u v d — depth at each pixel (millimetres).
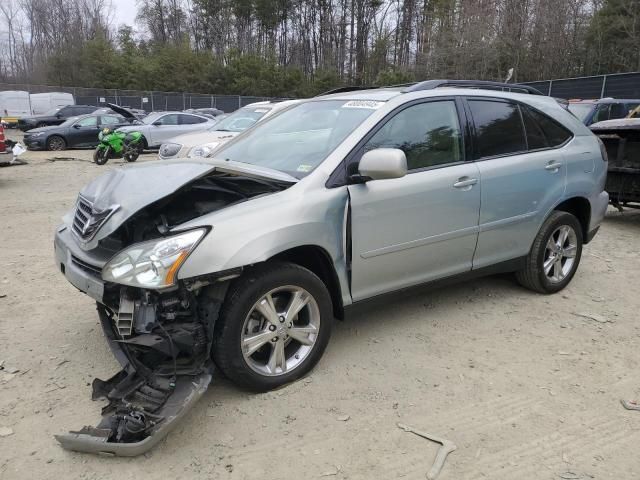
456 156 4035
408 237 3715
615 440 2873
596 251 6484
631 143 7410
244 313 3020
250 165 3586
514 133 4445
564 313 4516
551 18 31938
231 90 50031
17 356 3688
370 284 3625
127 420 2666
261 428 2932
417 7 49969
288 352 3375
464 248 4094
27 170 14109
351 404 3158
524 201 4410
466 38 32500
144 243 2883
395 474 2605
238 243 2928
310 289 3275
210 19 59906
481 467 2656
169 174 3254
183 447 2777
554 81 23547
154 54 57500
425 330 4148
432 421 3016
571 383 3424
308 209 3227
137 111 34406
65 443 2666
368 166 3246
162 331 2830
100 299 3012
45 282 5137
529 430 2945
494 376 3496
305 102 4504
